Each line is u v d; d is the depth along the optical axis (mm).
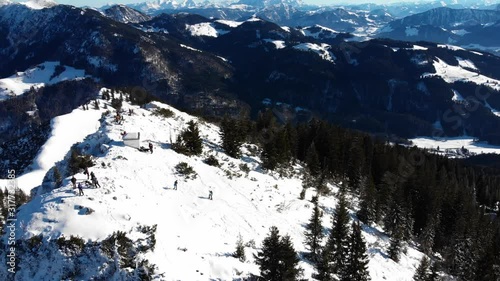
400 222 54688
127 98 140875
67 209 27266
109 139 44969
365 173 70000
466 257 50969
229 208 38375
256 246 32812
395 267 42938
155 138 48562
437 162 106188
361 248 31359
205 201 37812
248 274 27297
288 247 25984
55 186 38312
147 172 38375
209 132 63688
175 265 25234
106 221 26672
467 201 66750
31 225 26156
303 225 40969
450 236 62281
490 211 96562
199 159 47188
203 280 24922
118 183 33031
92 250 24547
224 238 32500
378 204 56250
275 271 25500
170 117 64500
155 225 27469
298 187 53625
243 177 47625
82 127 120875
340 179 70500
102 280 23812
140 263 24109
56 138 114562
